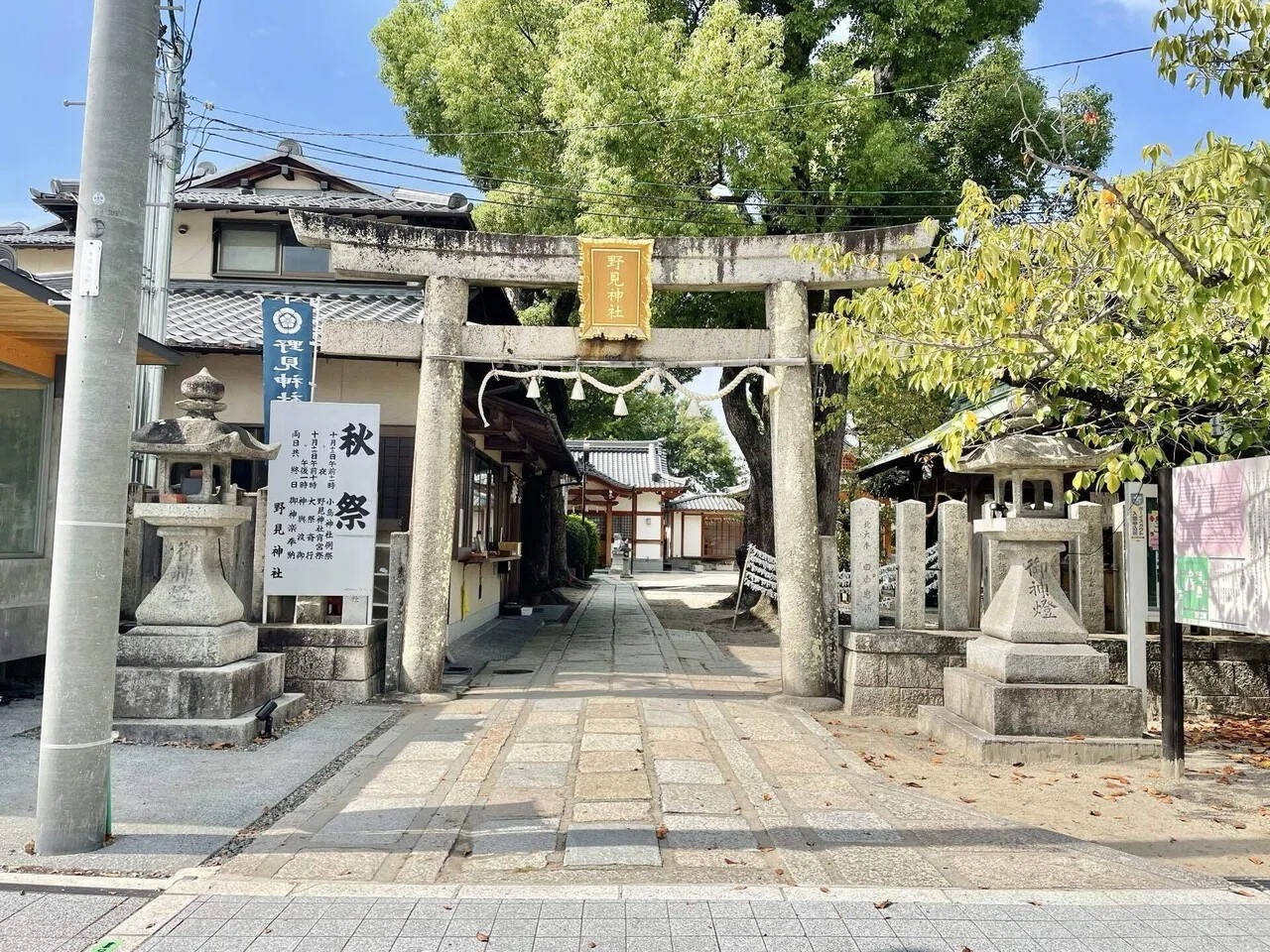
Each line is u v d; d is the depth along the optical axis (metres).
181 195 13.56
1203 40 5.20
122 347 4.70
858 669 8.52
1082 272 5.58
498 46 15.69
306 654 8.61
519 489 21.08
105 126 4.70
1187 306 5.00
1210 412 7.54
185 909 3.89
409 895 4.05
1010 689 7.00
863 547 8.88
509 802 5.46
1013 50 13.86
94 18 4.75
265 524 8.79
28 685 8.60
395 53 17.03
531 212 15.63
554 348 9.30
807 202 13.75
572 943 3.60
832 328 6.29
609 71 12.62
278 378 9.20
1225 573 5.95
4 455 8.40
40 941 3.57
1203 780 6.31
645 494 41.22
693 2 15.42
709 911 3.92
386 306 12.74
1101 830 5.27
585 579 30.78
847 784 5.94
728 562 44.44
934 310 5.86
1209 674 8.55
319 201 13.56
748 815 5.27
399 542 9.16
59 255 13.83
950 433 5.89
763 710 8.52
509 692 9.42
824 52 14.27
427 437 9.09
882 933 3.73
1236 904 4.08
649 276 9.13
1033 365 6.14
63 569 4.55
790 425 9.18
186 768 6.08
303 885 4.16
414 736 7.26
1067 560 9.01
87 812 4.54
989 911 3.96
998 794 5.96
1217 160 4.55
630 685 9.98
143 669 6.84
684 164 13.03
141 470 10.01
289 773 6.05
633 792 5.69
